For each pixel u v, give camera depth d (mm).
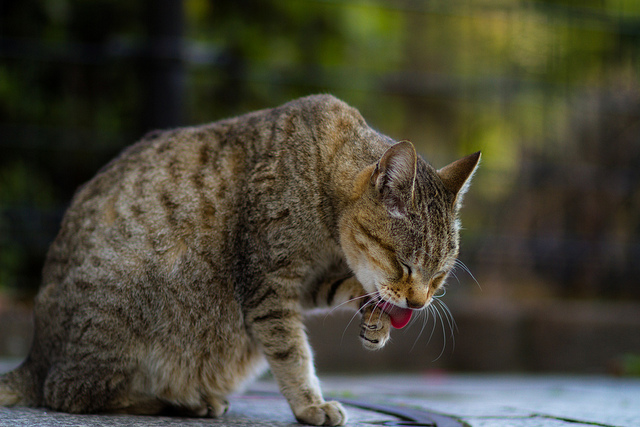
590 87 8750
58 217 7188
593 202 8367
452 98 8375
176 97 6492
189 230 3764
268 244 3705
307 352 3715
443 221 3943
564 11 8227
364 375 7102
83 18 8625
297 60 8930
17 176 7746
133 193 3867
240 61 7652
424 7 8070
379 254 3852
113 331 3670
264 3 8844
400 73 8617
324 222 3844
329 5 8891
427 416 3873
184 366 3797
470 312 7633
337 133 3990
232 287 3791
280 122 3953
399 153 3775
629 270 8281
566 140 8391
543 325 7781
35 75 7859
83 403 3715
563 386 5945
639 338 7969
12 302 7398
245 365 3926
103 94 8219
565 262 8109
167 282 3723
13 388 3939
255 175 3793
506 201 8125
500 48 8961
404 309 3934
